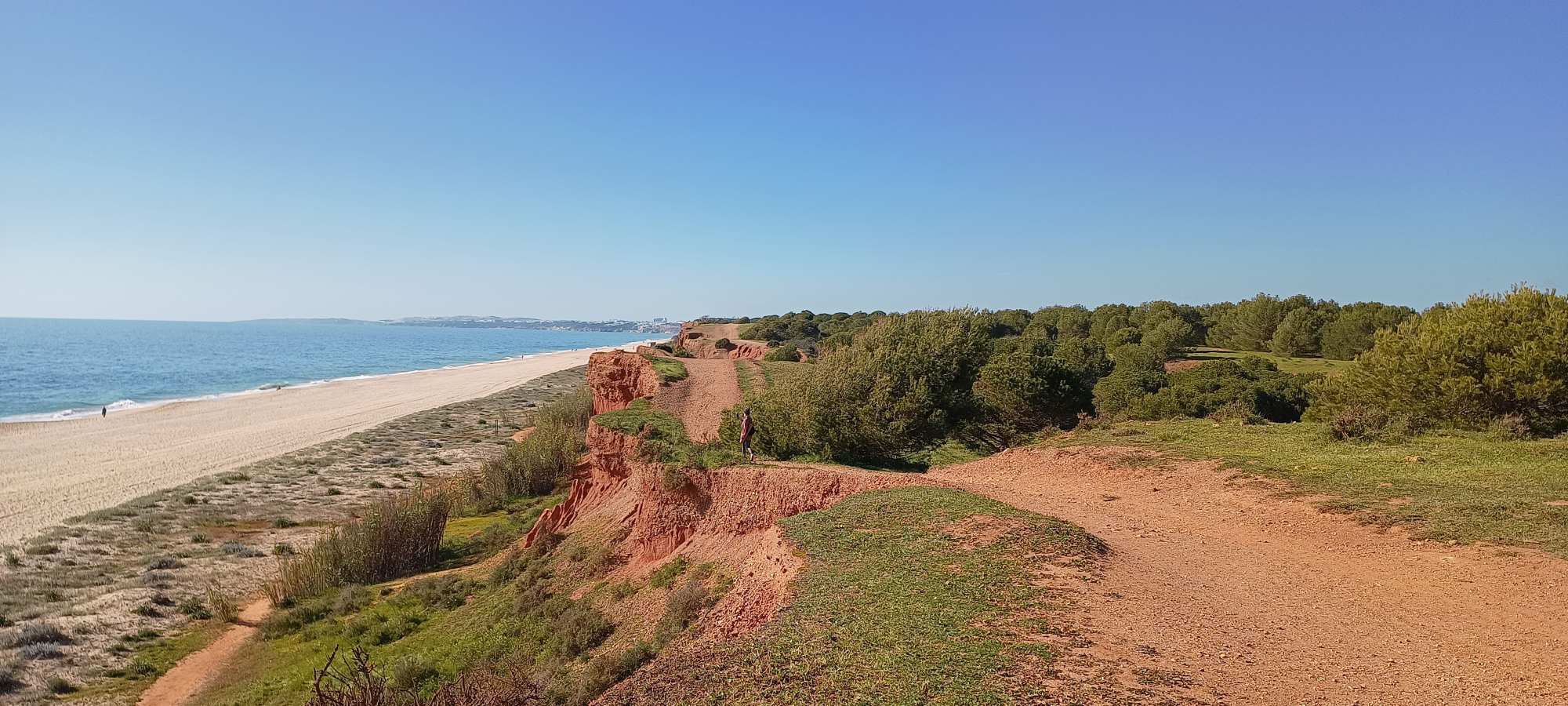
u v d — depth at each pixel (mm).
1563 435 22625
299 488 51875
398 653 23594
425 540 35562
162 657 26094
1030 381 39375
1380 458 21625
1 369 151375
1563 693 8609
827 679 9398
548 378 134375
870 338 35250
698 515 22844
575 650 19078
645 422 32156
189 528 41969
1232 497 19906
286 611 29344
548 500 46375
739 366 58062
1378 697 8695
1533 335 23859
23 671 24453
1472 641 10336
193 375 155250
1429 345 25469
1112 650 10039
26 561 35156
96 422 81688
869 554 14641
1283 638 10625
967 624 10961
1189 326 76375
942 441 33875
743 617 13688
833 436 28297
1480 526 14828
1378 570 13781
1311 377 47281
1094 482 23484
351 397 109125
